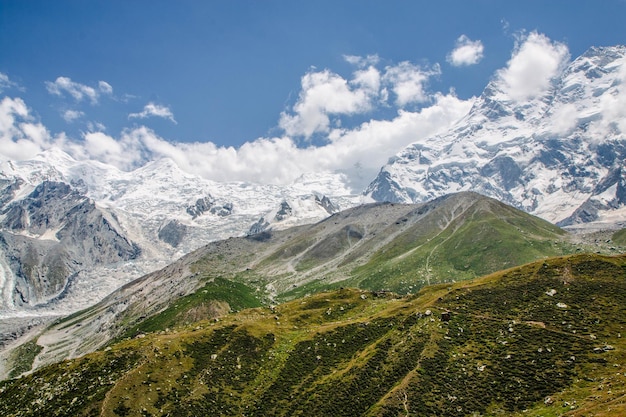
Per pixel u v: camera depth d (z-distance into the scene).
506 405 128.12
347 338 190.00
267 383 171.75
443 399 136.50
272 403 160.38
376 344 175.75
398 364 157.62
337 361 177.12
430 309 183.50
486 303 180.62
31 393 169.62
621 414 97.44
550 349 144.88
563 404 118.69
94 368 175.75
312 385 165.25
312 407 152.25
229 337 196.88
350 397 151.38
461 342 160.38
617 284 172.50
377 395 147.88
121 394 158.88
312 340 192.88
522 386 133.12
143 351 181.38
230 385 171.62
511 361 144.25
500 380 138.00
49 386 170.62
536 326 157.88
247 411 158.88
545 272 192.00
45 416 156.00
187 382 169.12
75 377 172.50
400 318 192.88
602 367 131.00
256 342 195.88
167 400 160.25
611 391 117.19
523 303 174.62
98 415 151.00
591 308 161.62
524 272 198.12
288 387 167.75
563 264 193.25
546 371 136.00
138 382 164.75
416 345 164.38
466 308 180.12
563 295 173.12
